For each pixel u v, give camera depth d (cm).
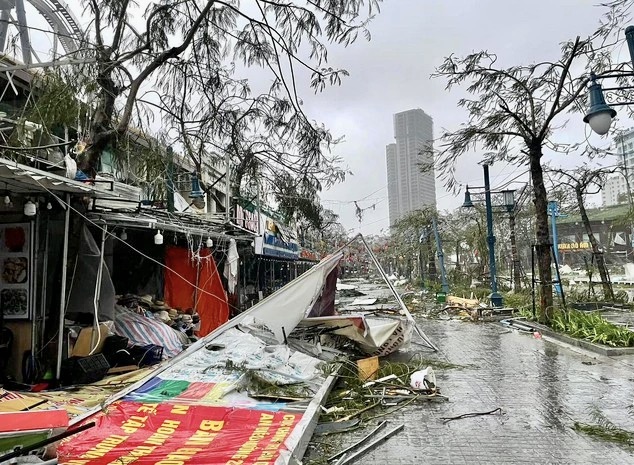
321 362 821
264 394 644
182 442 496
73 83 751
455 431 607
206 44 1120
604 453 525
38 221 793
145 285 1229
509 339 1366
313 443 560
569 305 1942
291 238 2411
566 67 1382
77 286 855
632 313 1828
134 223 920
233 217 1429
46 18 943
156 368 744
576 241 6375
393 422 646
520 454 528
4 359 767
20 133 710
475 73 1551
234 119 1320
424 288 3700
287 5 850
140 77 984
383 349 1082
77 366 751
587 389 789
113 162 1090
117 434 512
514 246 2658
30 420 379
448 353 1153
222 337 839
